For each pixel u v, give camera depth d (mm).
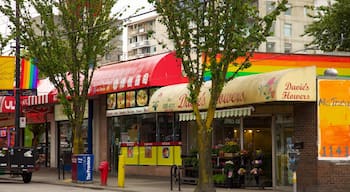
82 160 24484
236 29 17547
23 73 29672
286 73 17703
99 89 29328
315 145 18062
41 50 24953
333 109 18250
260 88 18391
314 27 34781
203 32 17828
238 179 21094
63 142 36156
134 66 27625
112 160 31141
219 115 20812
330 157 18109
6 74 30266
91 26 25156
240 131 22422
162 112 25125
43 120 37969
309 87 18000
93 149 32562
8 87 30234
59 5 25000
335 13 32406
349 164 18266
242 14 17453
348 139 18312
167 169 26469
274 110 20547
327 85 18234
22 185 24531
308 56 28219
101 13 25281
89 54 25406
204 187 18172
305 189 18453
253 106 20000
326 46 33500
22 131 40031
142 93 27797
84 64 25641
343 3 31984
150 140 28156
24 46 26422
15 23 25125
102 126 31891
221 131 23578
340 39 31203
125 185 23062
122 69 28453
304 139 18594
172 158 26172
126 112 29203
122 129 30500
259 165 21438
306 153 18469
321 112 18094
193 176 23281
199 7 17906
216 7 17844
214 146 22797
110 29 27594
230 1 17344
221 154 21500
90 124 32594
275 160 20906
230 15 17438
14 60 30500
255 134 22016
